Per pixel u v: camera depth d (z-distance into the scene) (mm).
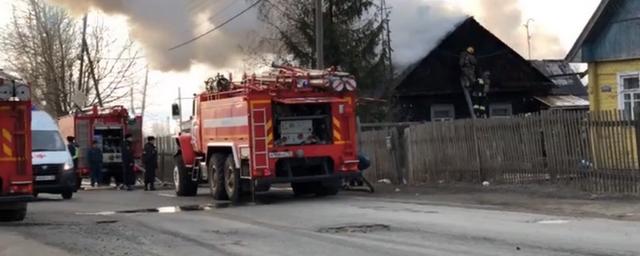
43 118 20078
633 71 19984
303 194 17953
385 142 20516
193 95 19500
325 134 16531
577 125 15312
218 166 17422
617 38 20281
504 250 8875
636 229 10336
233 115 16656
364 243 9695
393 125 21938
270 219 12812
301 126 16297
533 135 16359
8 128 12328
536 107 35625
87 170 27500
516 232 10320
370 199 16219
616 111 14438
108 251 9531
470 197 15516
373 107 31266
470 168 18031
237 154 16438
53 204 17297
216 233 11086
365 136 21469
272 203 15984
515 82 34875
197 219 13062
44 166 18578
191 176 19672
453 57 34219
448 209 13656
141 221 12859
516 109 35312
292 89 16141
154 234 11070
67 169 18969
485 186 17219
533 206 13555
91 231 11500
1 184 12289
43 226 12227
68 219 13344
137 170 28203
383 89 32031
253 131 15859
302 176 16297
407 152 20062
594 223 11094
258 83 16156
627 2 19859
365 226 11406
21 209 13008
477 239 9781
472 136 17922
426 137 19375
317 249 9320
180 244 10023
